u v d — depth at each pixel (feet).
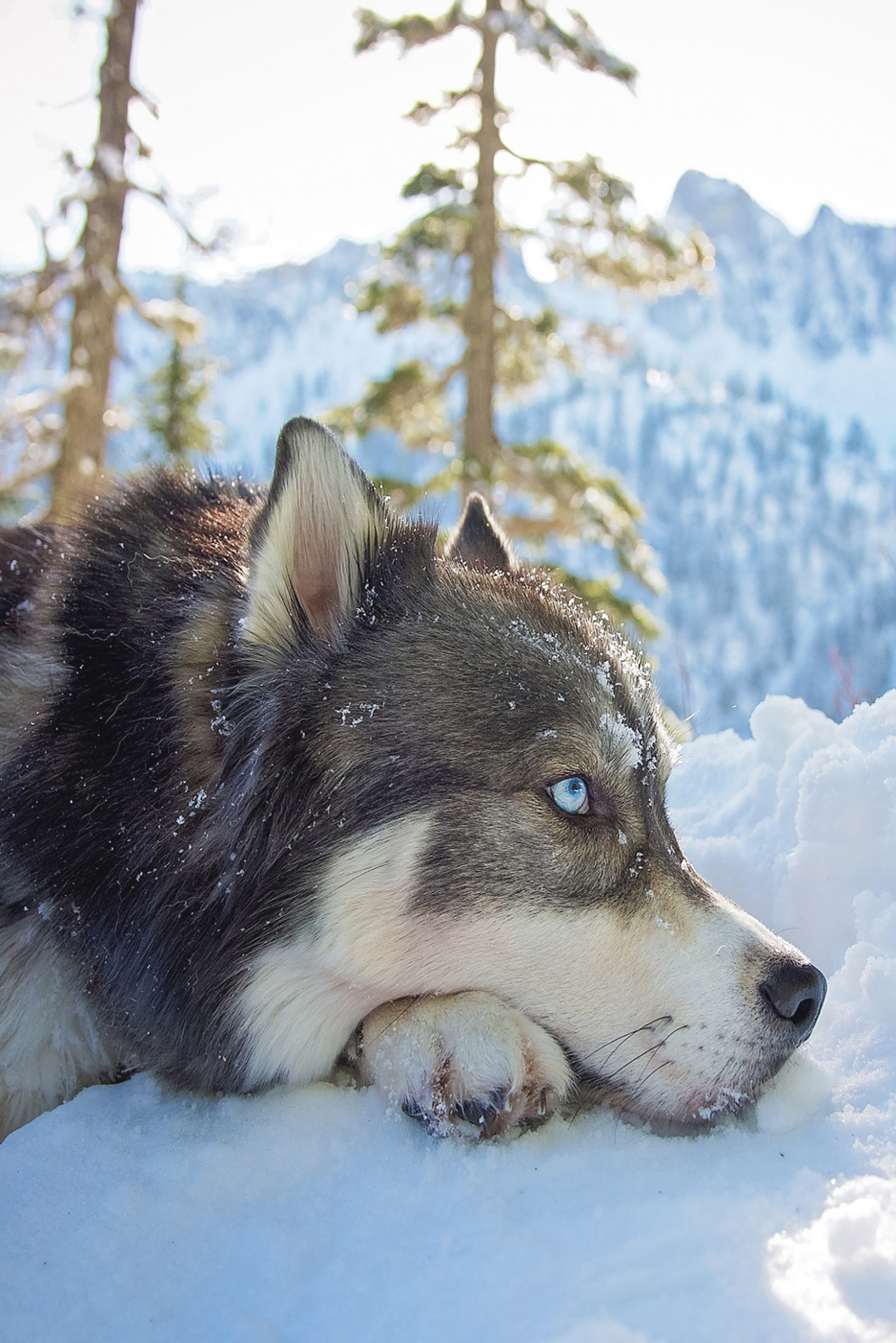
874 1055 2.43
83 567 2.77
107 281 11.44
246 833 2.51
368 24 12.35
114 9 11.43
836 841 2.84
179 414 17.61
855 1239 2.07
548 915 2.52
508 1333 2.04
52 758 2.62
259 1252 2.23
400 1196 2.29
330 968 2.53
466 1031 2.45
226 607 2.61
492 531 3.13
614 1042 2.51
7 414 11.19
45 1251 2.30
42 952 2.68
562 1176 2.30
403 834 2.51
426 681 2.56
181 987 2.53
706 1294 2.05
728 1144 2.35
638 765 2.59
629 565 11.99
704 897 2.58
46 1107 2.71
